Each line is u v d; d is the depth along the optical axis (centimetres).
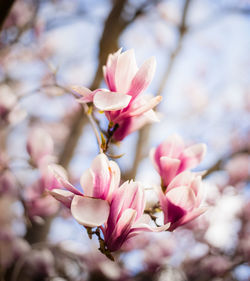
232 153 527
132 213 122
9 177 364
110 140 169
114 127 160
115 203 127
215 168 509
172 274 580
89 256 523
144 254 612
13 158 280
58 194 126
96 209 124
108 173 129
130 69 142
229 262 591
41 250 468
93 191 127
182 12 807
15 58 718
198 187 151
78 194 127
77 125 624
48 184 234
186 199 145
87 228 128
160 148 176
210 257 622
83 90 140
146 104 147
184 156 173
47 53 892
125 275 546
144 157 670
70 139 621
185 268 634
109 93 138
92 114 190
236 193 659
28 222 272
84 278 516
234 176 666
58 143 992
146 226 125
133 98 146
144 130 670
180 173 155
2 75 690
